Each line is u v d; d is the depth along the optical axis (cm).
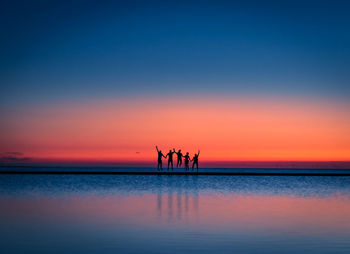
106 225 1989
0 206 2694
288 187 4669
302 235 1777
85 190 4019
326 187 4712
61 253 1459
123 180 5741
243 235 1769
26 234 1777
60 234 1777
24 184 4800
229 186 4731
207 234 1788
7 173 7181
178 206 2736
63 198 3228
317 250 1518
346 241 1667
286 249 1532
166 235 1762
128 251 1491
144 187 4484
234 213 2408
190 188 4375
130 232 1822
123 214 2345
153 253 1467
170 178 6334
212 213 2402
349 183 5444
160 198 3272
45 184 4834
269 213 2417
